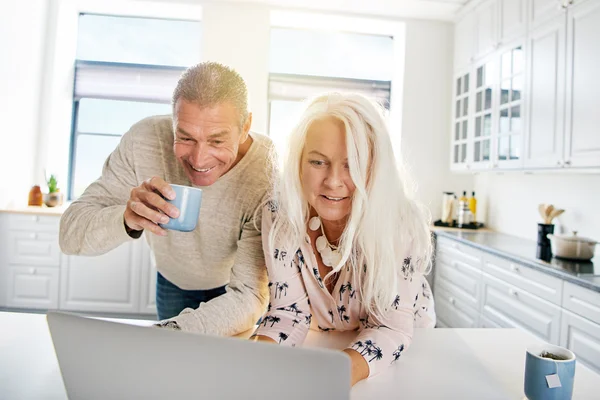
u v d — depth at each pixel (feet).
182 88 3.02
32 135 11.89
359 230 2.88
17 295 10.83
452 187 12.62
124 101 13.14
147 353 1.54
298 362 1.46
